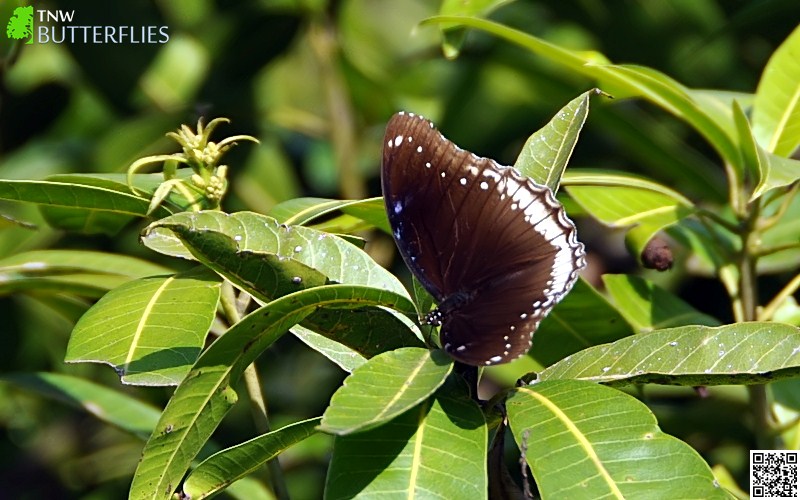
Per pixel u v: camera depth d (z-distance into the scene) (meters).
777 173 1.13
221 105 1.43
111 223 1.19
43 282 1.19
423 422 1.05
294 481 1.42
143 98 1.41
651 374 1.07
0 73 1.29
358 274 1.09
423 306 1.09
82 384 1.23
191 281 1.10
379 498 1.04
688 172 1.27
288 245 1.08
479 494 1.04
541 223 1.08
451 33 1.21
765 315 1.20
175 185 1.11
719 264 1.22
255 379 1.13
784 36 1.35
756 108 1.20
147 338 1.08
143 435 1.22
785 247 1.19
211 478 1.07
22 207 1.30
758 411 1.20
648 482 1.05
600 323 1.18
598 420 1.06
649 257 1.19
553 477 1.05
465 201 1.09
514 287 1.08
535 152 1.10
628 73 1.18
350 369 1.10
